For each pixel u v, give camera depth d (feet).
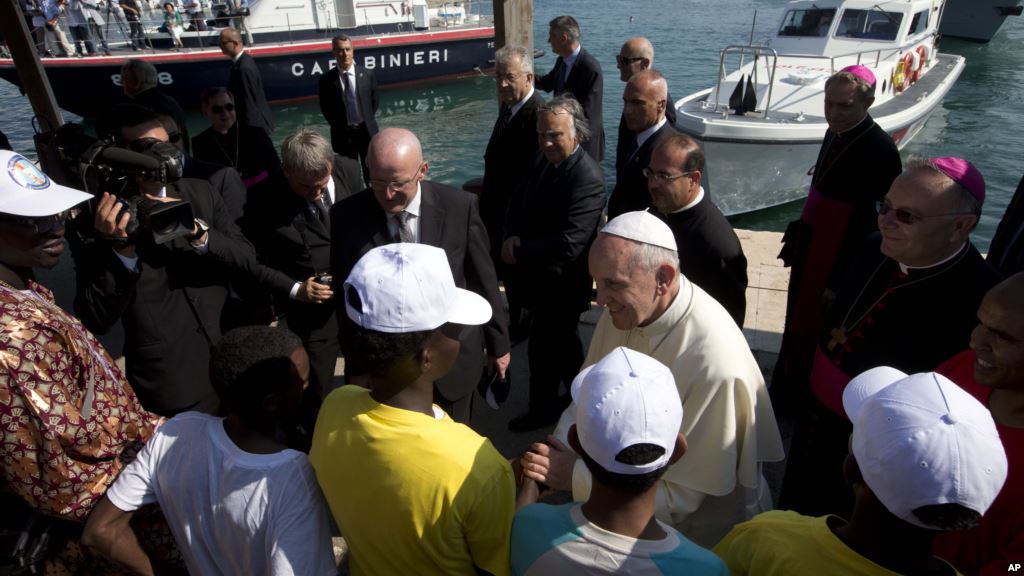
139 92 15.80
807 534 4.60
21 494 5.67
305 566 4.99
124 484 5.42
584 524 4.53
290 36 58.34
